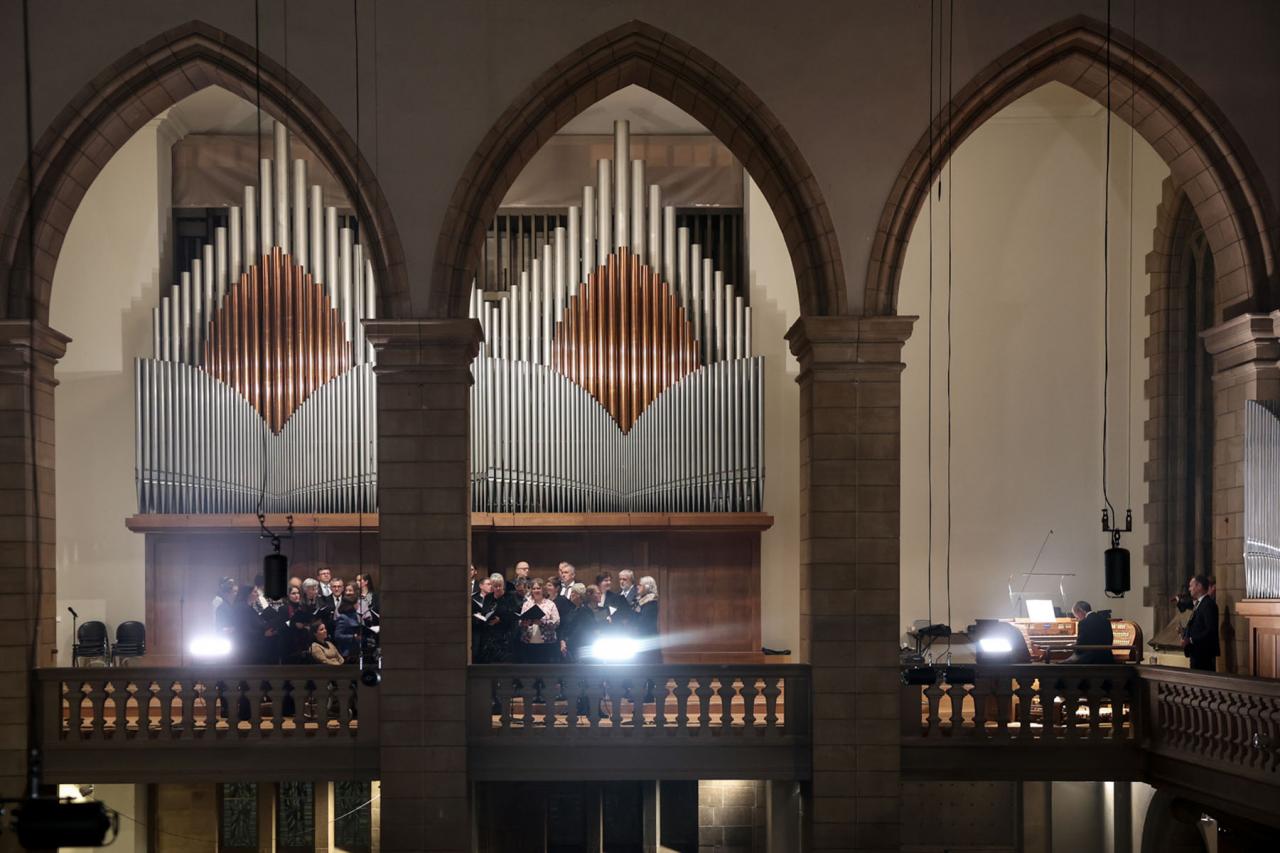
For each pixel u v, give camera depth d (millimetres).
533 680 12516
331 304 16438
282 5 12547
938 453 17141
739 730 12547
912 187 12586
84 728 12453
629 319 16766
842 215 12602
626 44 12578
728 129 12820
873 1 12633
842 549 12492
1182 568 16219
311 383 16312
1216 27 12539
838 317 12477
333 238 16531
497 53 12578
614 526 16359
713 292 16859
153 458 16062
